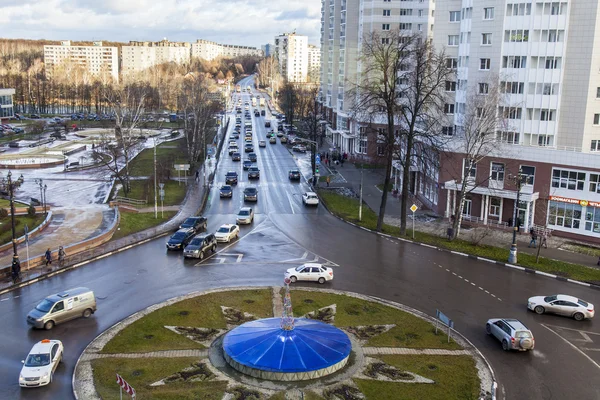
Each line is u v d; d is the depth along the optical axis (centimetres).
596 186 5741
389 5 10962
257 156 11806
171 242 5288
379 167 10525
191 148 10238
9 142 12512
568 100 6206
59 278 4431
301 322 3400
